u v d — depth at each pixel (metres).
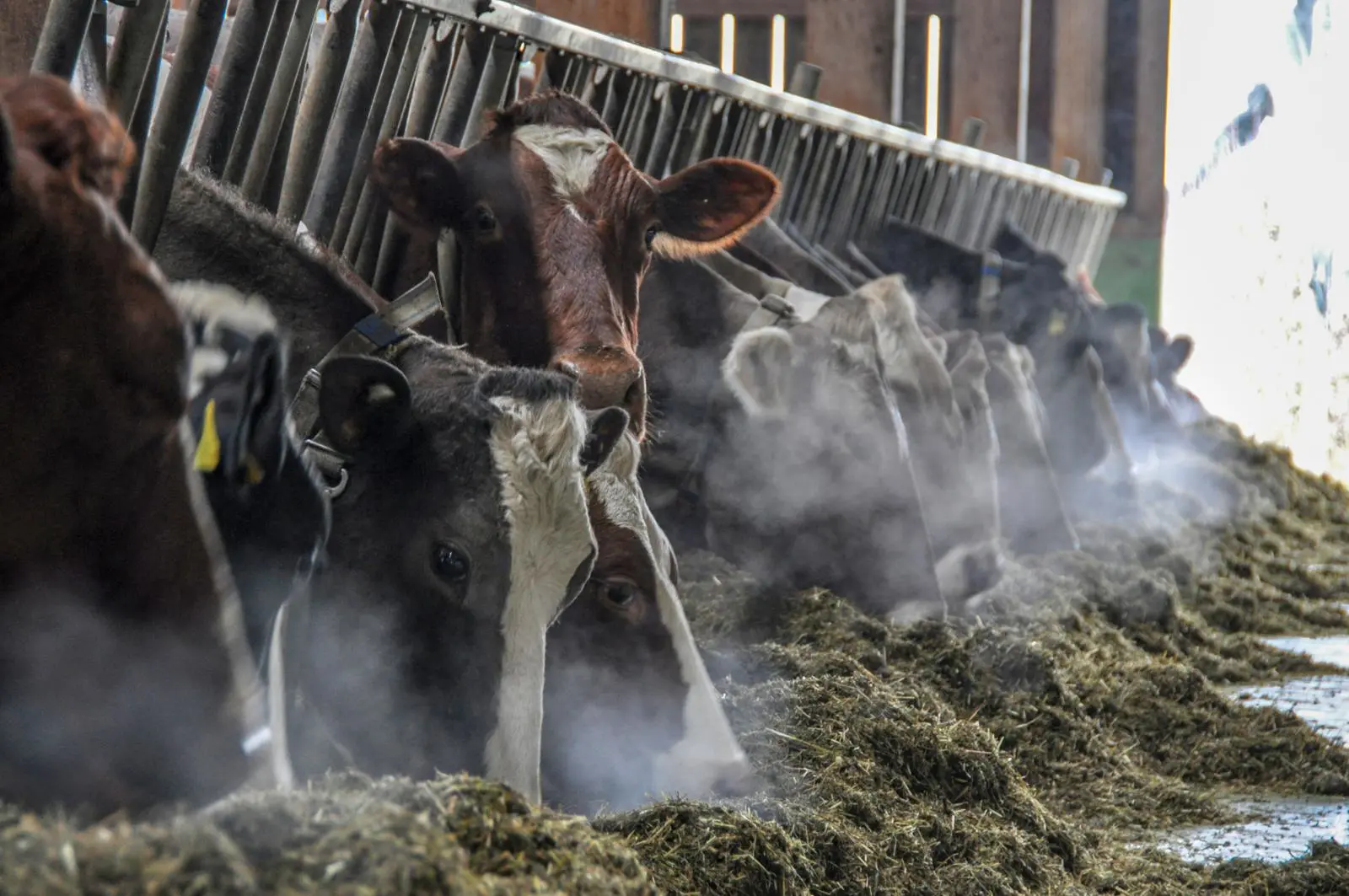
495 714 6.18
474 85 11.45
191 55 8.28
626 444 7.92
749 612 10.80
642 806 7.02
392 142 9.54
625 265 9.83
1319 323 37.91
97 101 7.92
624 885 4.11
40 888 3.01
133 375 4.02
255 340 5.02
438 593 6.29
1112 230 35.16
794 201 18.53
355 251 10.61
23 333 3.88
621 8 17.84
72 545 4.00
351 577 6.41
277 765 4.93
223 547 4.48
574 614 7.58
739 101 15.86
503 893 3.63
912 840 7.43
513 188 9.57
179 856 3.18
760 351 11.37
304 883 3.24
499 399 6.41
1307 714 12.48
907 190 21.64
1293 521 23.11
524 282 9.48
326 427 6.40
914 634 11.20
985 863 7.56
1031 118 33.25
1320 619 17.59
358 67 10.41
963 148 22.97
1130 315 22.78
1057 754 10.35
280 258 7.25
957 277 19.14
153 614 4.10
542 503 6.27
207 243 7.23
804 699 8.46
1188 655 14.45
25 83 4.11
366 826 3.45
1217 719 11.54
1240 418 38.38
